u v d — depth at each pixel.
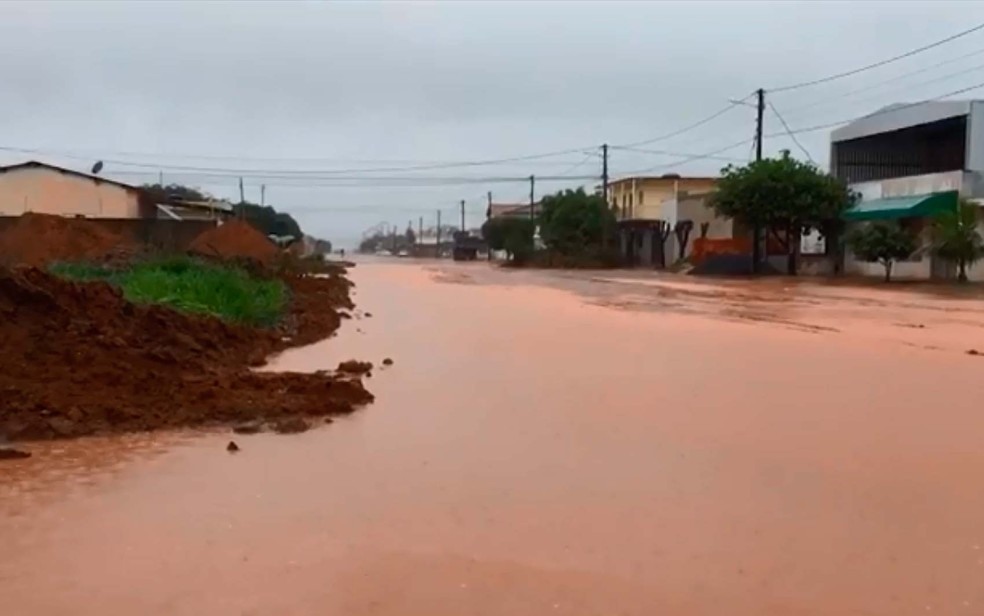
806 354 14.58
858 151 50.03
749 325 19.75
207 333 13.21
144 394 9.41
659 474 7.23
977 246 35.97
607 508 6.34
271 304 18.62
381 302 27.66
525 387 11.27
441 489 6.76
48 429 8.15
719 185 49.28
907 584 5.01
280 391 10.11
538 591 4.87
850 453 7.93
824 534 5.83
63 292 11.33
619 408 9.93
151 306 12.87
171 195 66.00
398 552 5.43
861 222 44.59
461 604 4.68
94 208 39.91
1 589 4.77
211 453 7.74
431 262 91.31
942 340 16.64
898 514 6.25
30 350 9.74
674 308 25.06
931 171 47.50
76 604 4.59
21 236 28.88
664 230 65.44
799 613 4.63
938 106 42.44
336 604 4.64
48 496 6.45
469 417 9.38
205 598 4.68
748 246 53.84
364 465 7.43
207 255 30.73
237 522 5.93
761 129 51.19
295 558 5.29
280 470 7.23
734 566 5.26
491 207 130.75
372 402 10.16
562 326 19.45
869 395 10.79
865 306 25.72
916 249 38.66
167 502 6.34
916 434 8.68
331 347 15.29
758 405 10.13
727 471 7.34
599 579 5.05
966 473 7.29
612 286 38.28
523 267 69.12
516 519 6.08
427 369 12.76
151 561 5.20
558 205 70.44
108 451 7.74
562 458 7.72
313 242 125.50
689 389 11.19
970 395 10.77
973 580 5.07
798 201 45.66
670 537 5.75
